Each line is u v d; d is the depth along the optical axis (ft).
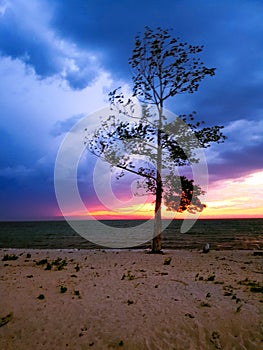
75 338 16.33
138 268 36.91
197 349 15.55
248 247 90.02
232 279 29.68
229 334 16.78
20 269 34.04
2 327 17.48
